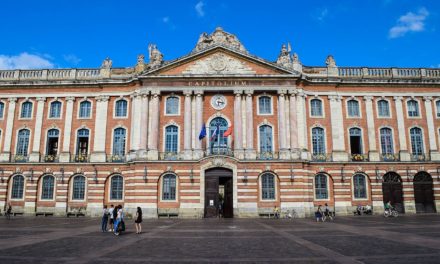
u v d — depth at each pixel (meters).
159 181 36.22
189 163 36.19
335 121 39.00
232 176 36.25
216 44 38.22
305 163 36.72
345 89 39.88
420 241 17.30
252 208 35.38
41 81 39.94
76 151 39.00
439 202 37.94
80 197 38.12
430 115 39.75
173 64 38.03
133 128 38.19
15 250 15.04
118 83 39.59
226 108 38.22
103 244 16.95
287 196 35.56
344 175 37.84
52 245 16.56
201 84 38.03
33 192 38.00
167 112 38.31
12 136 39.59
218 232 22.31
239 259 12.99
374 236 19.48
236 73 38.03
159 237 19.77
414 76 40.69
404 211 37.56
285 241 17.84
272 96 38.53
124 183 37.88
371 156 38.41
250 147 36.75
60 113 39.94
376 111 39.69
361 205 37.62
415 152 39.16
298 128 37.81
